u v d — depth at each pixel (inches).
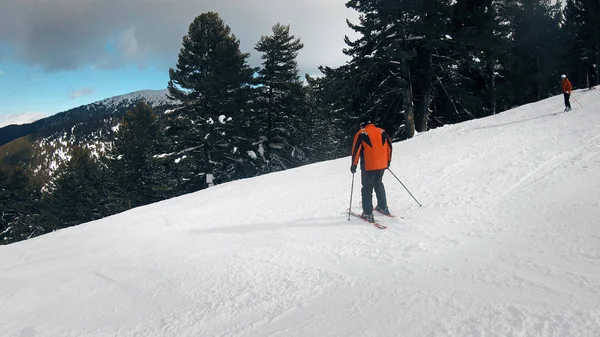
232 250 189.5
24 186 2476.6
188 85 1123.3
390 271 136.0
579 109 510.0
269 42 1355.8
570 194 185.6
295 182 411.5
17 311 137.3
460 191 237.6
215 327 109.6
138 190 1701.5
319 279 137.3
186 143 1163.9
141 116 1731.1
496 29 906.1
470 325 91.0
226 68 1146.0
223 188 469.7
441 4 807.1
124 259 201.9
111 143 1859.0
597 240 133.5
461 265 132.6
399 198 253.4
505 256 135.0
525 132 396.5
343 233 194.1
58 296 151.1
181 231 252.4
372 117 984.3
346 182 353.4
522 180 230.7
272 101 1382.9
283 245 186.5
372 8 867.4
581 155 255.8
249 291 134.3
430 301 107.0
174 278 159.8
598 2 1438.2
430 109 1061.8
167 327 113.1
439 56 924.0
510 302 100.8
